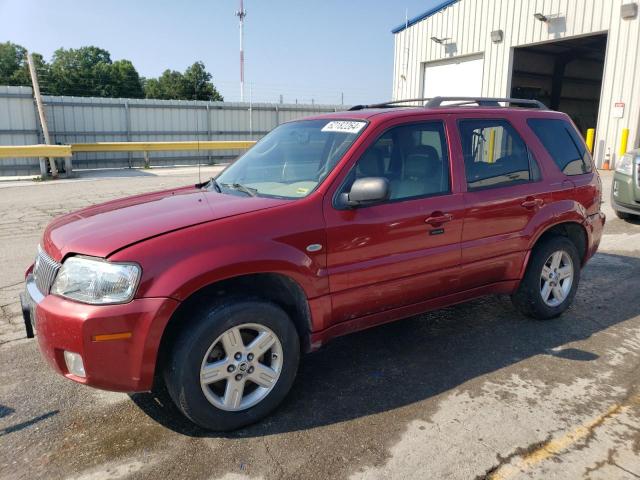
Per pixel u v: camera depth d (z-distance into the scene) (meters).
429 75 21.50
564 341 4.32
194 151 22.50
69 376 2.85
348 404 3.39
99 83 49.41
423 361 3.99
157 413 3.30
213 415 3.00
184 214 3.19
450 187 3.93
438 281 3.88
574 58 24.58
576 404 3.36
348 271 3.39
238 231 3.03
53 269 2.97
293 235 3.17
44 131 16.84
